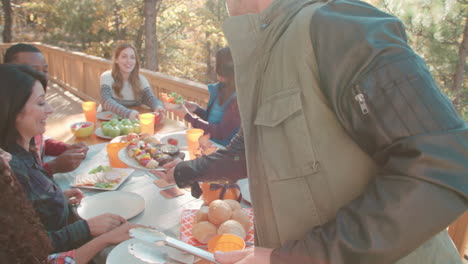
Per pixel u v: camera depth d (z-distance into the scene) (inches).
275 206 32.2
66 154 72.6
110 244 51.1
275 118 30.8
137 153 73.4
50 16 589.0
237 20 33.4
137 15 546.6
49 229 57.8
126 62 128.3
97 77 235.1
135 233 39.6
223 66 102.5
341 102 27.0
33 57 94.1
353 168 29.4
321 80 28.5
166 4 559.8
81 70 254.5
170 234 52.7
